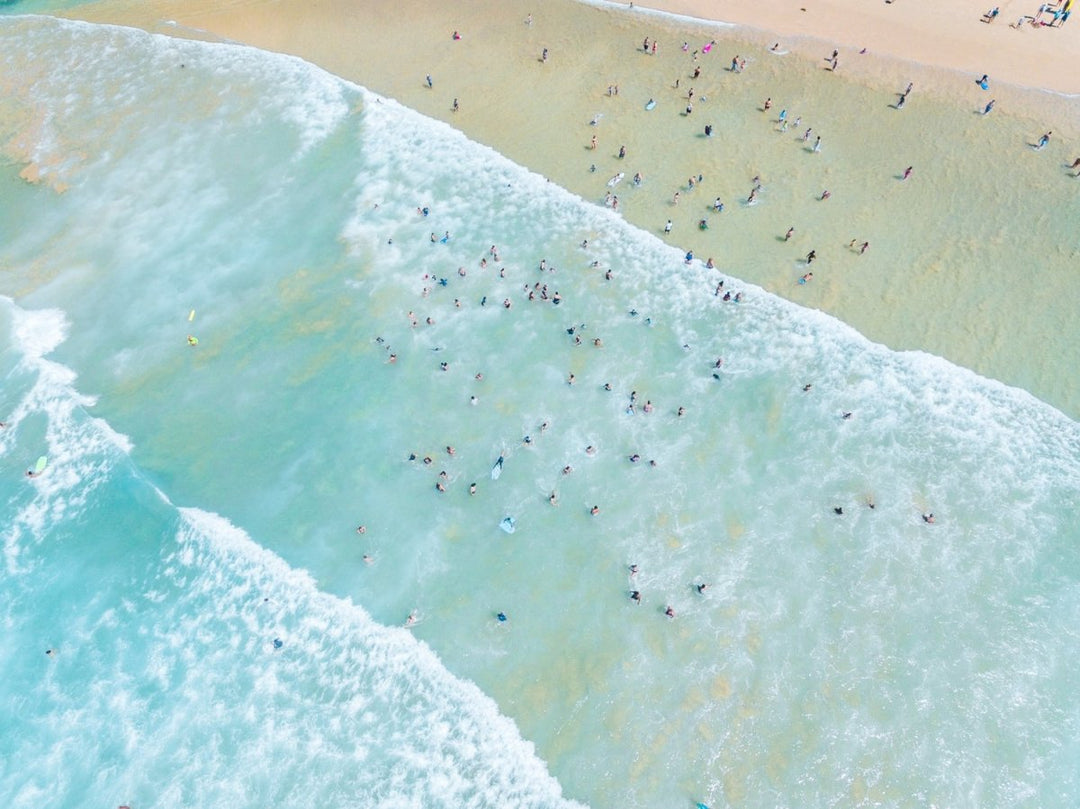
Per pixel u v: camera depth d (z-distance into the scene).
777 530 31.61
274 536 31.34
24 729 27.02
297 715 27.28
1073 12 50.59
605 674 28.09
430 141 45.84
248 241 42.16
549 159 44.75
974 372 35.34
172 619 29.33
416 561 30.84
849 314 37.44
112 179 45.50
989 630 28.97
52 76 51.00
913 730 26.83
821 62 47.34
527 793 25.77
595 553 31.09
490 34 52.16
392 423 34.97
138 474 32.66
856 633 28.97
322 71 50.22
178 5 55.81
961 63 46.69
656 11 51.75
